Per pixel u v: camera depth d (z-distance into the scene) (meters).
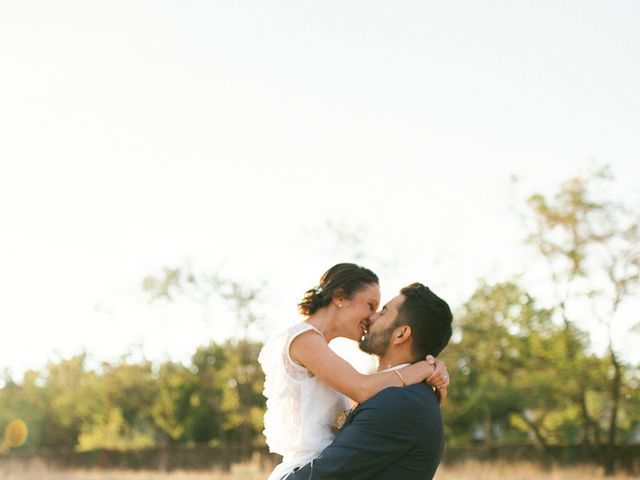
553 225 28.84
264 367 3.69
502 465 26.02
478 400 30.39
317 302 3.72
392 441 3.36
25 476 21.12
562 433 35.16
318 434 3.51
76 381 45.34
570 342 29.69
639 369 28.81
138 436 45.38
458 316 30.92
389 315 3.64
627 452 29.64
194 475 26.66
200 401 42.22
